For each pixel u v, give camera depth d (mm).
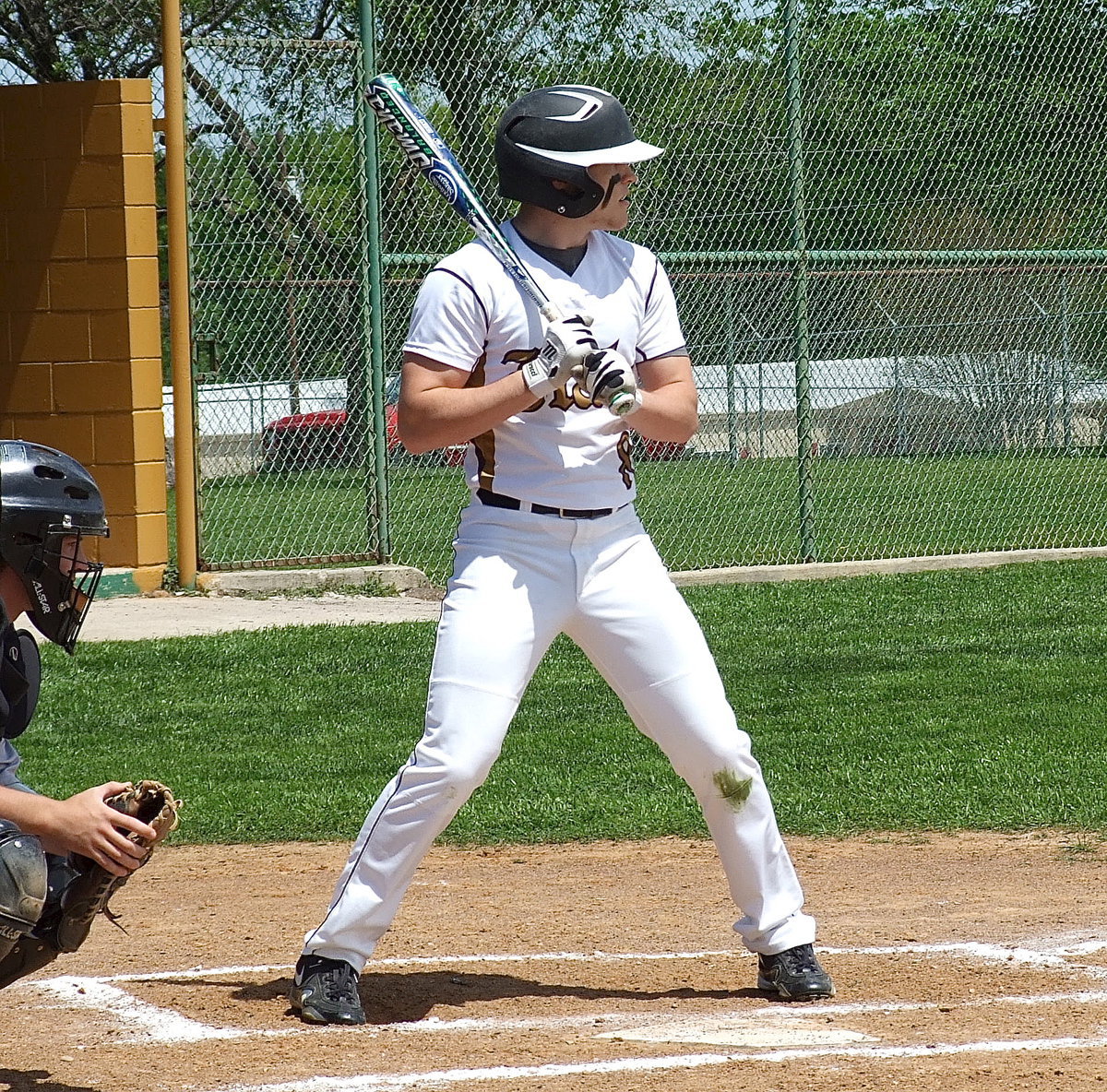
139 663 35469
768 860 15148
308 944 14641
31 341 44688
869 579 46344
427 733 14414
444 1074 12828
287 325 46844
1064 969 16031
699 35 47844
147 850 11547
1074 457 59719
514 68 46688
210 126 44125
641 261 15320
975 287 57969
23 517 11875
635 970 16375
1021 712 29547
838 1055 13195
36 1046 13930
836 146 49844
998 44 51219
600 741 28656
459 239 47188
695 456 65500
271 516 50469
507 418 14109
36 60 67875
